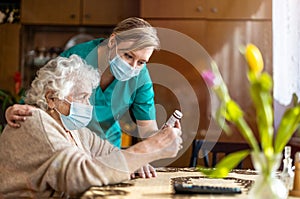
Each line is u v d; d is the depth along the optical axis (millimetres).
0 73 5020
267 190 1343
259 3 4320
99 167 1759
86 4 4996
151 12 4359
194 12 4340
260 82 1273
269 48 4301
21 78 5023
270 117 1310
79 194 1718
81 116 1909
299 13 3674
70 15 4992
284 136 1335
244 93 4309
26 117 1782
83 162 1724
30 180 1723
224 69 4312
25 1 4992
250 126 4258
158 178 2043
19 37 5004
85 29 5117
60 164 1703
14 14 5113
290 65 3770
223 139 4184
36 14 4996
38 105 1876
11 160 1761
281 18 3943
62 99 1862
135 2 4980
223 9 4340
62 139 1771
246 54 1304
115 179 1759
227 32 4332
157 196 1629
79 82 1895
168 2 4355
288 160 1795
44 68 1900
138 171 2055
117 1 4980
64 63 1887
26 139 1759
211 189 1672
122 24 2270
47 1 4992
